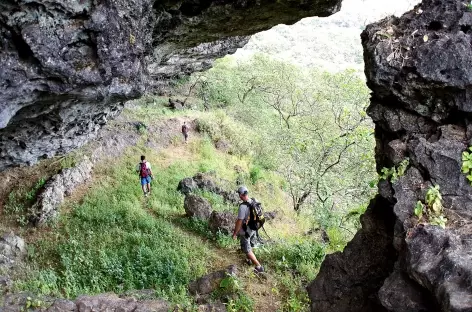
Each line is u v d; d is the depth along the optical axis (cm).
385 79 632
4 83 621
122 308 823
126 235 1262
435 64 587
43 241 1238
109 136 1966
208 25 1110
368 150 1584
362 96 1805
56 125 894
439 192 561
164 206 1531
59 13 629
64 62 655
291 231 1603
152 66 1565
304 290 1005
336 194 1711
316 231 1586
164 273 1061
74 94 719
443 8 620
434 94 616
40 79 656
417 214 544
